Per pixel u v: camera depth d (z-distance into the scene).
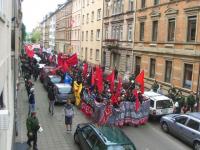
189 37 24.56
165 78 28.09
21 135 15.07
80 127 13.78
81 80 24.88
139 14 33.03
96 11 48.50
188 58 24.31
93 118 17.98
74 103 22.34
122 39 37.66
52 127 16.81
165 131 16.81
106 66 43.41
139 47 33.03
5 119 5.57
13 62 18.66
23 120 17.66
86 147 11.98
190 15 24.12
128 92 19.89
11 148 10.55
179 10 25.62
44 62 42.34
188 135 14.55
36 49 68.38
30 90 19.25
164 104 18.73
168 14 27.28
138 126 17.83
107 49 42.97
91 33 51.69
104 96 19.31
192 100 20.05
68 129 16.55
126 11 36.28
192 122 14.59
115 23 40.19
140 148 14.19
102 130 11.77
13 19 19.61
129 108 17.62
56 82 25.25
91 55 51.69
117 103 17.27
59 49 87.62
